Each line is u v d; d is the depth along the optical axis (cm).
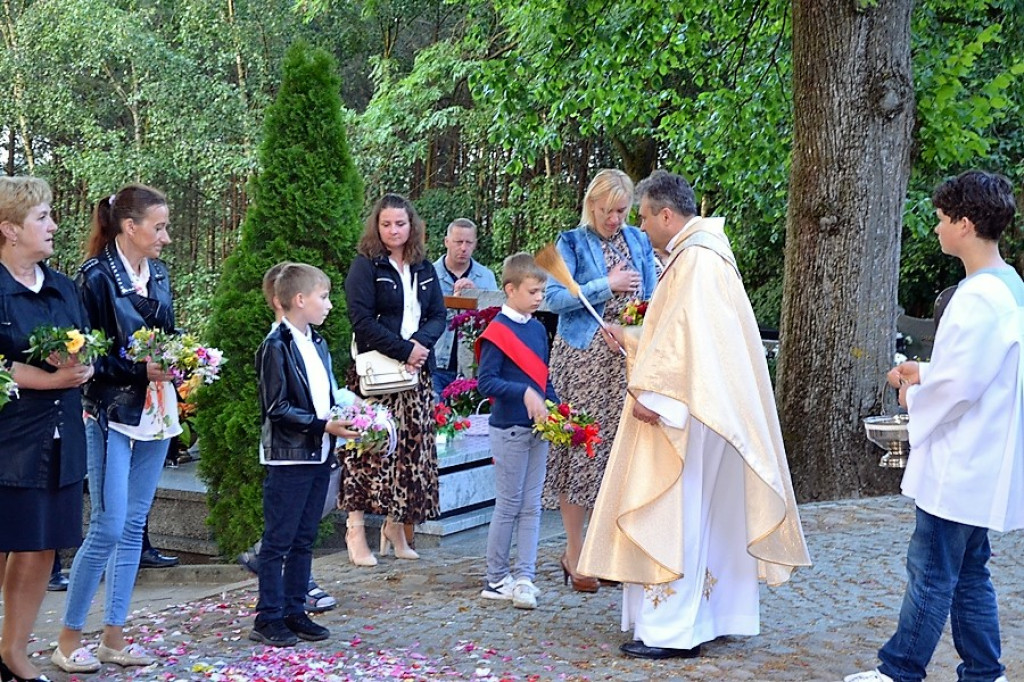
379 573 592
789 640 463
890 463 468
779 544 448
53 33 2141
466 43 1500
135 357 412
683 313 433
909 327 1273
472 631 482
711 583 454
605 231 564
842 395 798
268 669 425
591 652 451
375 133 1955
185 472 840
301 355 465
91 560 421
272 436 460
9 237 380
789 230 827
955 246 371
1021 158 1269
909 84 793
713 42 1270
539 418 503
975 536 370
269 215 682
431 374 609
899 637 372
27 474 372
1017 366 356
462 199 2094
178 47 2330
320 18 2266
